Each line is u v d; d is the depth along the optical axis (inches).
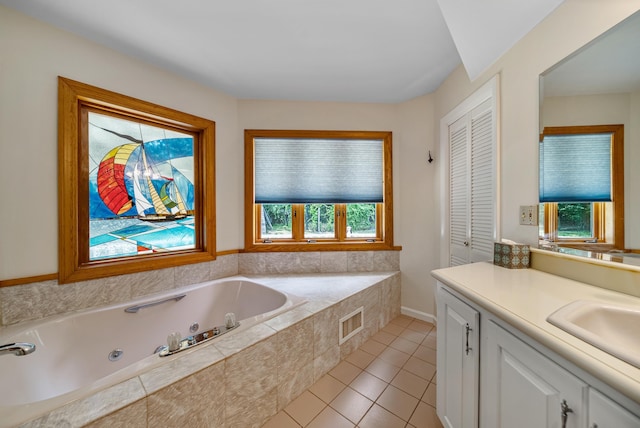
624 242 36.5
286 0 52.9
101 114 69.8
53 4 53.4
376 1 53.2
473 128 73.4
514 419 30.2
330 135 101.0
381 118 103.0
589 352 21.3
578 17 42.2
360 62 75.7
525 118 52.7
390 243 103.3
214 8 55.1
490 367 34.5
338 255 102.3
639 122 35.2
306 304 69.8
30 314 56.4
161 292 76.2
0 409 32.0
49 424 30.9
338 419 52.3
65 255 60.7
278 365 54.7
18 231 55.6
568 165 44.4
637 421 17.8
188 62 75.2
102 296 66.4
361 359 73.5
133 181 76.1
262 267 99.9
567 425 23.2
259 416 50.8
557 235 46.6
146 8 54.8
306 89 91.9
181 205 86.5
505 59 57.7
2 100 53.9
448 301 45.1
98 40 64.9
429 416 52.7
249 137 98.7
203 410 42.4
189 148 88.5
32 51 56.8
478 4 46.8
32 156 57.0
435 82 88.2
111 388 36.9
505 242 53.5
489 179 66.4
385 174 103.3
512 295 35.7
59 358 54.7
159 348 70.0
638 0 35.0
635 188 35.8
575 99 42.9
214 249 90.8
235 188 98.2
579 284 40.7
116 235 73.0
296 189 101.6
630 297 34.1
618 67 37.3
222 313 84.7
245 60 74.4
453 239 85.9
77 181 63.1
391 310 97.7
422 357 74.3
